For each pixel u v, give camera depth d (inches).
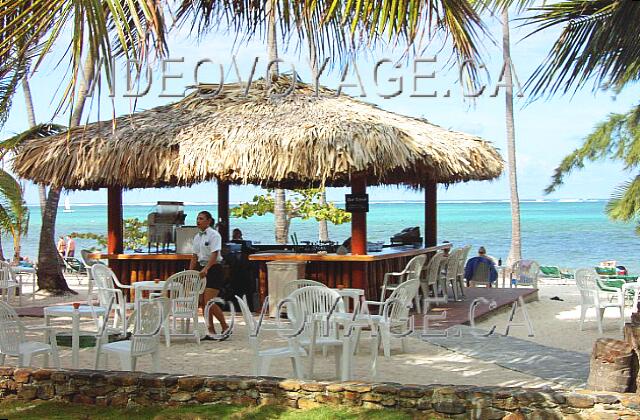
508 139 1156.5
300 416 239.3
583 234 2522.1
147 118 555.8
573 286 839.1
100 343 305.4
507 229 2787.9
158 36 150.7
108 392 261.9
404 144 490.0
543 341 424.8
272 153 483.2
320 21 200.1
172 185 602.2
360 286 507.2
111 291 427.8
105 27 142.3
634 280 677.9
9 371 271.7
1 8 148.7
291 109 522.6
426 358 362.0
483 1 255.6
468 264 659.4
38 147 561.3
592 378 266.4
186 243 560.7
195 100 562.9
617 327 481.7
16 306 612.4
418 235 655.8
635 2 275.4
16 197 652.7
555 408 230.2
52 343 305.0
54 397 267.4
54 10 144.7
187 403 256.1
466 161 535.2
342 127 484.4
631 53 288.7
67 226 3083.2
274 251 570.6
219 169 492.7
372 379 313.9
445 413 237.3
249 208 920.9
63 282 709.9
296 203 938.1
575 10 293.0
